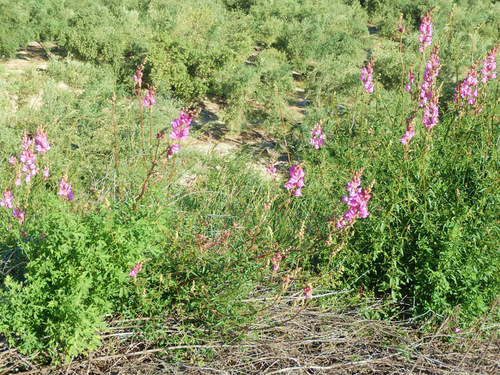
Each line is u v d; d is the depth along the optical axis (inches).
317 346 136.2
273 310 139.7
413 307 148.4
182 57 669.3
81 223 120.0
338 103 584.1
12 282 114.8
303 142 484.7
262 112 642.2
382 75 741.3
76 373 113.8
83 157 231.6
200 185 187.0
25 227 139.6
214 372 120.6
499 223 152.2
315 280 142.3
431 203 157.8
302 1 1230.9
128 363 119.3
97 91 495.2
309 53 882.1
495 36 1096.2
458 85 195.8
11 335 118.6
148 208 130.6
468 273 142.3
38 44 887.7
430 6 1183.6
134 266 118.9
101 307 116.9
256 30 971.3
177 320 131.9
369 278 155.9
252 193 179.2
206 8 849.5
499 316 146.9
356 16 1179.3
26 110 428.5
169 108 514.6
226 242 140.9
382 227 149.8
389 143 174.4
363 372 130.6
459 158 175.3
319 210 176.1
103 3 967.6
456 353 139.8
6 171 196.4
